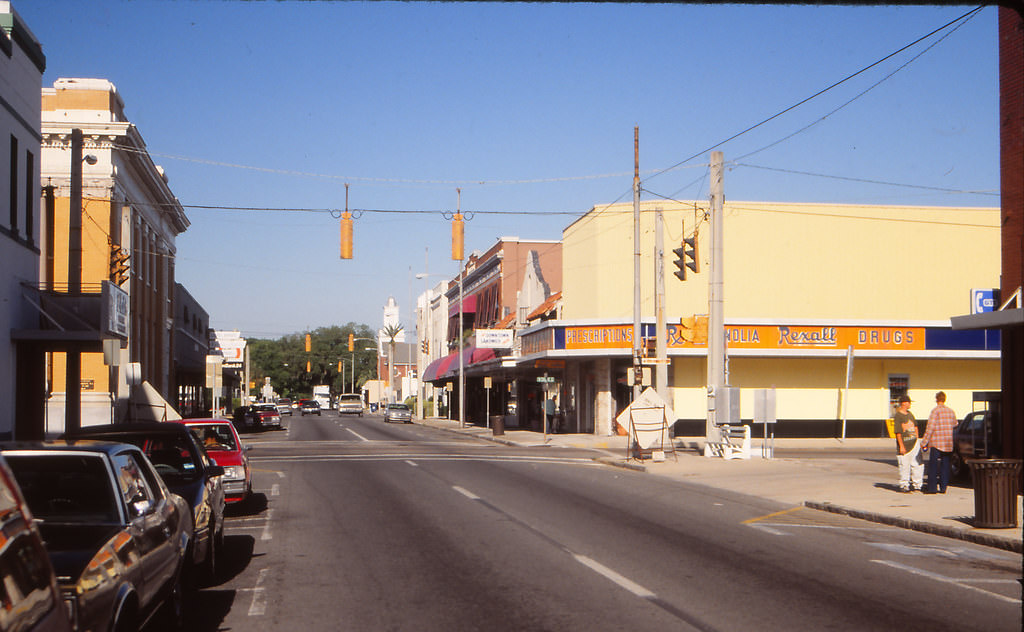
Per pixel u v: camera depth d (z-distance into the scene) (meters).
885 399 42.09
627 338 41.47
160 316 51.19
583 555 11.94
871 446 36.75
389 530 14.27
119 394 36.56
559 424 49.81
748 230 43.88
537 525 14.78
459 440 45.19
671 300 43.50
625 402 44.12
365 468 26.42
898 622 8.35
